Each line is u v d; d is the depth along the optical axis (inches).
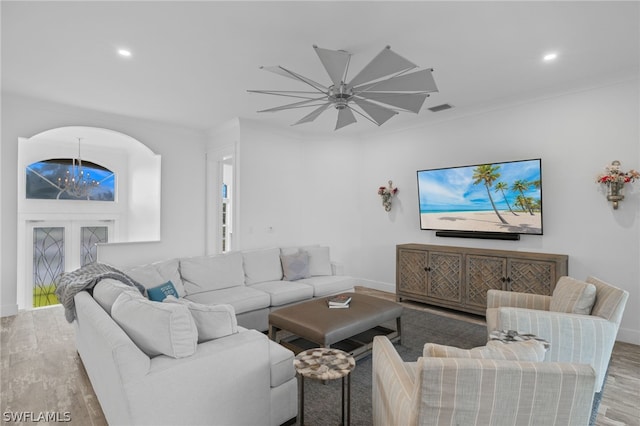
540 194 153.3
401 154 213.0
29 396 92.9
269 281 168.6
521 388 45.4
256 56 117.1
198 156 221.5
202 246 222.5
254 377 76.9
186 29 100.2
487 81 140.2
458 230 183.5
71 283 102.9
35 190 207.6
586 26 98.5
